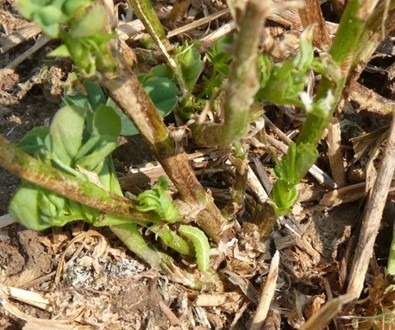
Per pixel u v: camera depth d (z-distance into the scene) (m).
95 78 0.14
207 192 0.19
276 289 0.19
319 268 0.20
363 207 0.21
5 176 0.19
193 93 0.20
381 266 0.20
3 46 0.22
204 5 0.22
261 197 0.20
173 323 0.18
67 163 0.15
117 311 0.18
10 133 0.20
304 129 0.15
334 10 0.22
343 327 0.19
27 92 0.21
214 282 0.19
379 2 0.16
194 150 0.20
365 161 0.21
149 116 0.15
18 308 0.18
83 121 0.15
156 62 0.20
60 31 0.12
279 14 0.21
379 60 0.22
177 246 0.18
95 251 0.19
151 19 0.18
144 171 0.19
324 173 0.21
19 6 0.12
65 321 0.18
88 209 0.16
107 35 0.12
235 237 0.19
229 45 0.12
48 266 0.19
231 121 0.13
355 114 0.21
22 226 0.19
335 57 0.14
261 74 0.13
